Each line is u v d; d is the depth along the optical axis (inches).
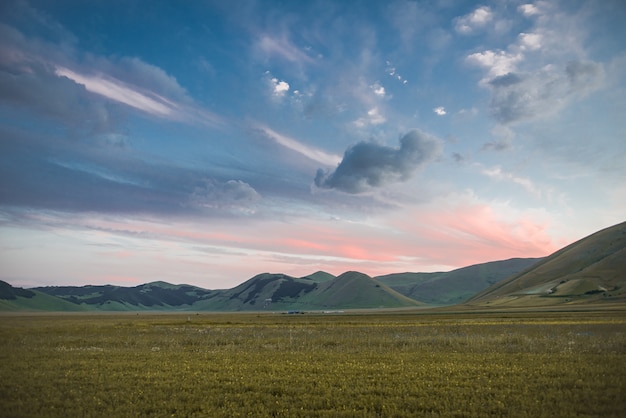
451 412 593.9
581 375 820.6
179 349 1369.3
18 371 927.0
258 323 3302.2
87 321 3909.9
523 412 581.6
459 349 1294.3
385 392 719.7
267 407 644.1
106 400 684.7
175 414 608.7
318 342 1553.9
